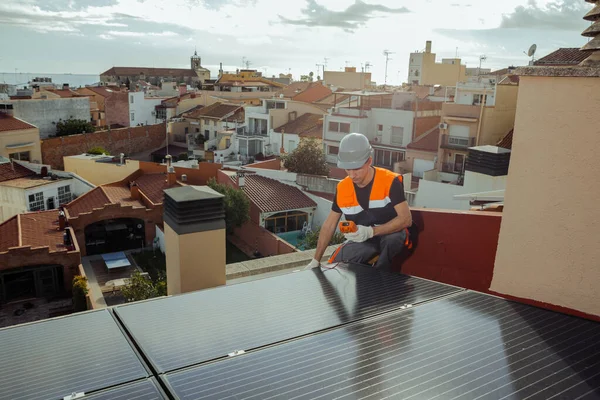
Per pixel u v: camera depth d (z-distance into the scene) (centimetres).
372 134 4750
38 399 243
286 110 5603
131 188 3259
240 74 10006
